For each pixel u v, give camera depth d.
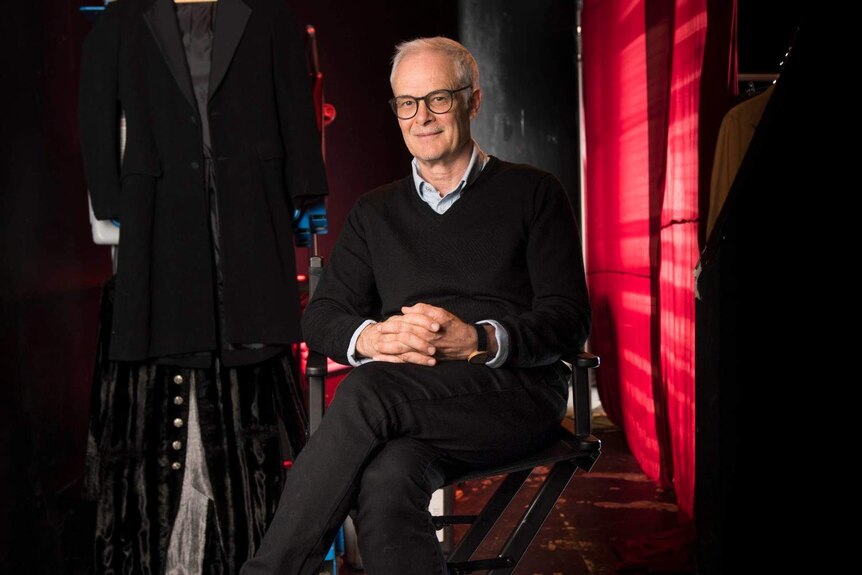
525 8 4.11
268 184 2.06
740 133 2.07
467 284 1.72
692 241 2.45
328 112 2.49
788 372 1.50
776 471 1.53
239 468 2.08
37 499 2.15
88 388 2.53
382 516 1.39
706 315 1.73
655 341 2.89
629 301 3.32
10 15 2.13
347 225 1.87
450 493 2.32
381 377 1.52
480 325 1.57
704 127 2.35
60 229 2.37
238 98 2.04
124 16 2.03
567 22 4.17
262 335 2.02
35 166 2.23
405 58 1.74
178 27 2.03
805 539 1.47
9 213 2.08
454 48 1.75
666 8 2.68
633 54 3.16
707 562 1.76
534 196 1.74
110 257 2.73
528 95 4.14
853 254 1.37
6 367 2.03
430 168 1.76
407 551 1.38
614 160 3.51
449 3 4.05
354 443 1.45
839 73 1.37
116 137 2.05
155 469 2.06
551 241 1.72
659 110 2.81
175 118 2.01
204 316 2.00
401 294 1.75
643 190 3.08
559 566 2.29
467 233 1.73
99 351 2.06
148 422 2.05
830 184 1.40
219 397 2.08
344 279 1.84
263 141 2.05
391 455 1.46
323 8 4.00
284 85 2.10
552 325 1.62
